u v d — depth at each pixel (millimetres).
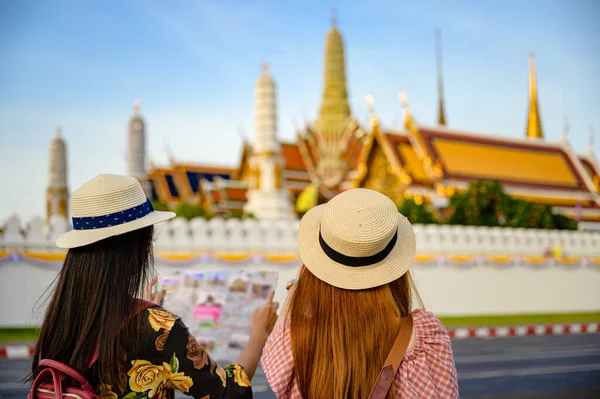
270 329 3307
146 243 2832
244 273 4230
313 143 61312
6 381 11250
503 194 34531
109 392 2611
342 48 73500
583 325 22453
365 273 2793
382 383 2666
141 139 63594
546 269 27375
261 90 56281
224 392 2652
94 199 2732
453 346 17641
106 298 2643
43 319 2771
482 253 26281
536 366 13609
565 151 51500
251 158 56406
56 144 61031
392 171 47844
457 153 47125
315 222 3047
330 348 2719
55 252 20203
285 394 2801
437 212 42094
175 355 2617
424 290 25125
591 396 10344
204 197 60125
